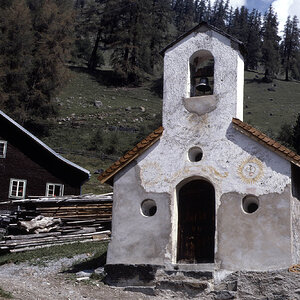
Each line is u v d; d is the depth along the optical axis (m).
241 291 14.76
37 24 77.25
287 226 15.25
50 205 25.61
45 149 34.09
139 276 16.47
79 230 25.05
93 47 122.25
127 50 107.25
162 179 17.48
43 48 73.88
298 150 54.25
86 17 119.56
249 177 16.20
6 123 34.62
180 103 17.97
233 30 146.12
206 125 17.34
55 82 72.31
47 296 14.71
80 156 59.19
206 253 16.77
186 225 17.28
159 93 101.38
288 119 82.81
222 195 16.42
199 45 18.22
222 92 17.42
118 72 102.75
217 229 16.17
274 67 118.88
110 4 112.12
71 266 19.41
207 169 16.89
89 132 71.25
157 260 16.75
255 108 91.00
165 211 17.14
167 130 17.91
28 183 34.06
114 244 17.59
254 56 132.62
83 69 110.06
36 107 70.88
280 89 109.62
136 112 83.06
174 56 18.55
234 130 16.88
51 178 34.28
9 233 24.78
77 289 15.98
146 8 110.31
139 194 17.70
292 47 135.50
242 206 16.09
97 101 86.44
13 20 70.75
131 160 18.09
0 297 13.57
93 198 26.25
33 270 19.12
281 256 15.07
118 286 16.61
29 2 90.25
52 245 23.58
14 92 67.56
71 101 87.62
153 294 15.59
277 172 15.87
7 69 67.56
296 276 14.21
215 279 15.55
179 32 151.62
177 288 15.40
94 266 19.05
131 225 17.53
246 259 15.51
